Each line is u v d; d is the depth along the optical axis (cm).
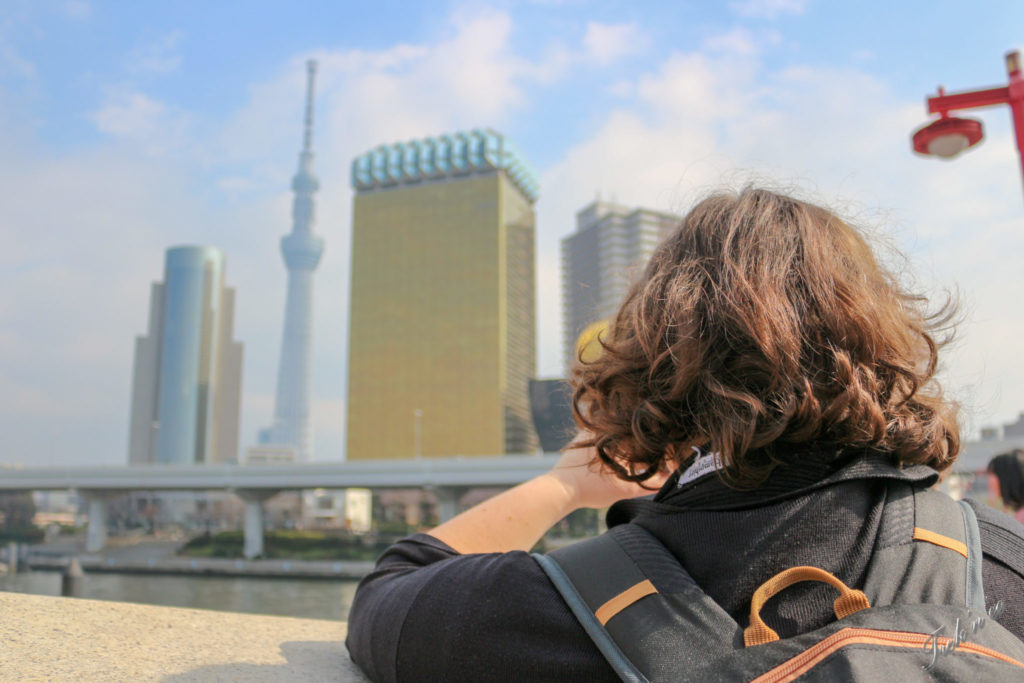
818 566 84
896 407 93
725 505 89
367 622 108
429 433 13638
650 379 96
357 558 7194
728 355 90
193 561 6850
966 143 733
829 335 89
